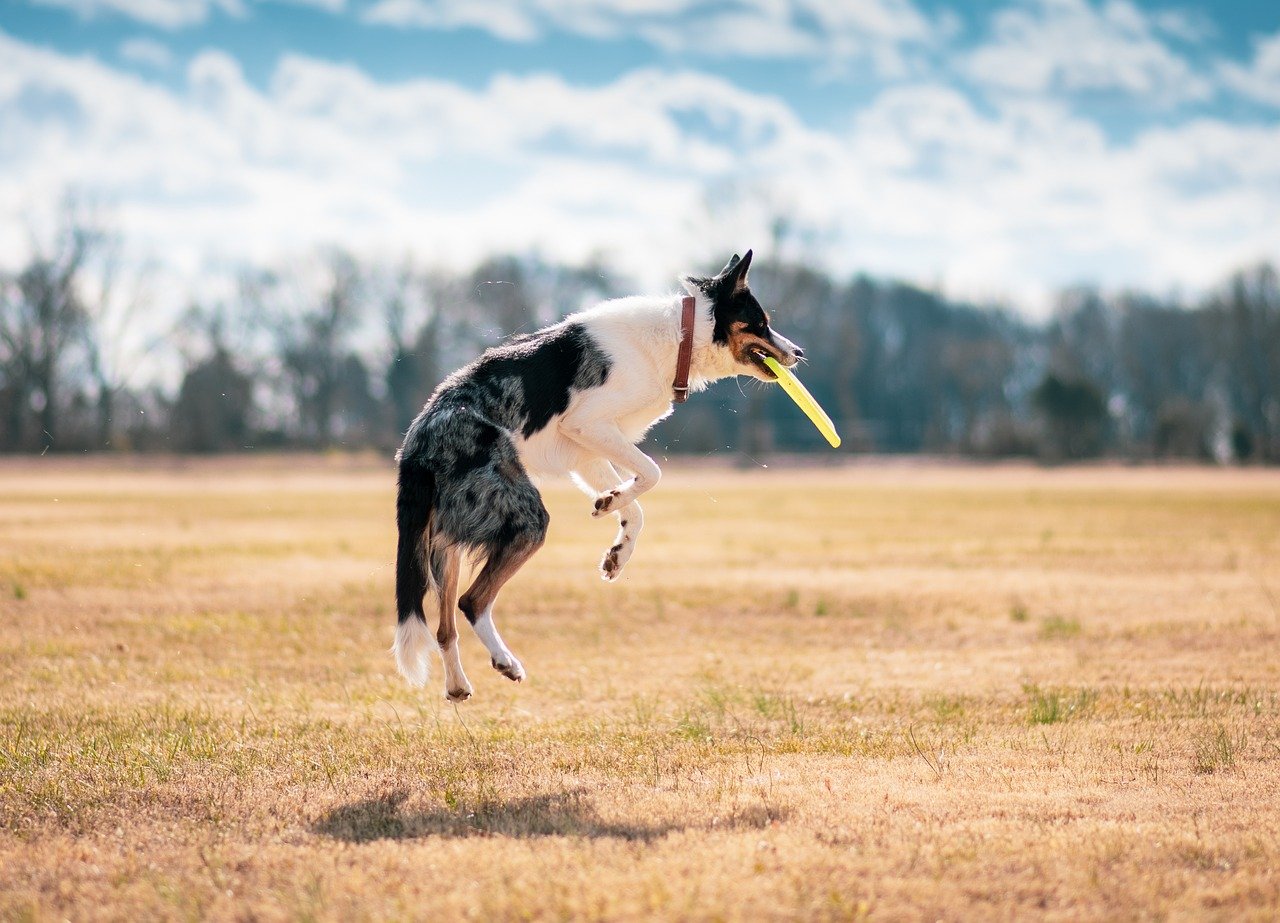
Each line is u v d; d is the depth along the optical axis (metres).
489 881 4.47
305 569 15.91
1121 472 65.56
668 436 71.00
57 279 58.91
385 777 6.05
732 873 4.50
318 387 71.00
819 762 6.29
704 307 7.85
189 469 55.38
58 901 4.38
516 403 7.19
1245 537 21.89
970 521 26.39
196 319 66.56
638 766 6.24
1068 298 98.62
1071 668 9.55
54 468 53.53
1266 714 7.57
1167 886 4.40
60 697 8.23
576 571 15.99
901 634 11.41
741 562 17.45
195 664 9.62
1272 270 85.81
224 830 5.19
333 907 4.25
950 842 4.85
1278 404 84.44
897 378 96.75
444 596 6.84
